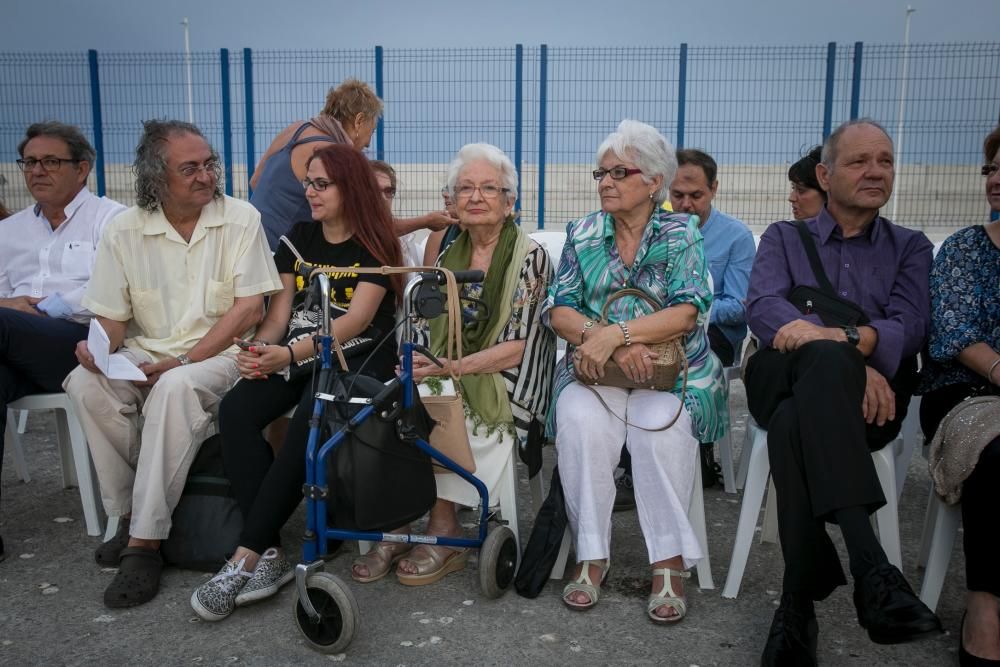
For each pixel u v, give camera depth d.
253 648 2.37
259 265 3.06
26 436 4.52
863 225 2.80
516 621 2.52
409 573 2.75
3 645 2.39
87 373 2.89
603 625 2.49
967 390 2.59
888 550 2.58
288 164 4.02
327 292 2.41
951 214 9.91
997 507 2.15
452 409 2.60
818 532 2.24
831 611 2.58
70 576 2.84
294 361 2.81
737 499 3.59
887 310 2.73
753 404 2.67
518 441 2.87
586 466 2.58
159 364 2.96
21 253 3.66
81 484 3.14
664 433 2.58
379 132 10.17
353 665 2.28
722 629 2.46
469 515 3.44
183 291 3.08
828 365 2.28
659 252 2.77
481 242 3.02
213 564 2.79
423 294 2.45
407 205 10.21
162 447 2.72
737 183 10.12
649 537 2.55
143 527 2.69
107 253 3.04
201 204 2.98
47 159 3.49
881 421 2.50
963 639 2.22
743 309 3.80
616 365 2.63
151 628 2.49
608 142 2.75
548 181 10.16
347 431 2.34
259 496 2.61
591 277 2.85
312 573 2.30
